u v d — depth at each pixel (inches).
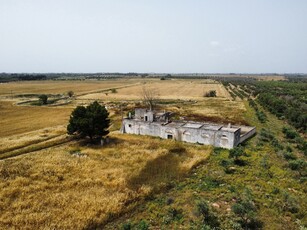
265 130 2084.2
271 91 5108.3
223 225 835.4
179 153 1578.5
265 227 827.4
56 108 3376.0
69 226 839.7
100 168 1318.9
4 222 852.0
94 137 1934.1
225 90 6412.4
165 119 2237.9
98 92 5615.2
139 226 842.8
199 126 1974.7
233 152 1441.9
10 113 3029.0
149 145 1717.5
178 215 906.7
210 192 1069.8
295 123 2335.1
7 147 1654.8
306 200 990.4
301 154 1546.5
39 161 1401.3
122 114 2861.7
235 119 2723.9
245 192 1011.3
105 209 928.9
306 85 6358.3
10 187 1085.1
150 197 1048.8
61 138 1905.8
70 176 1219.2
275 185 1112.2
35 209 933.8
